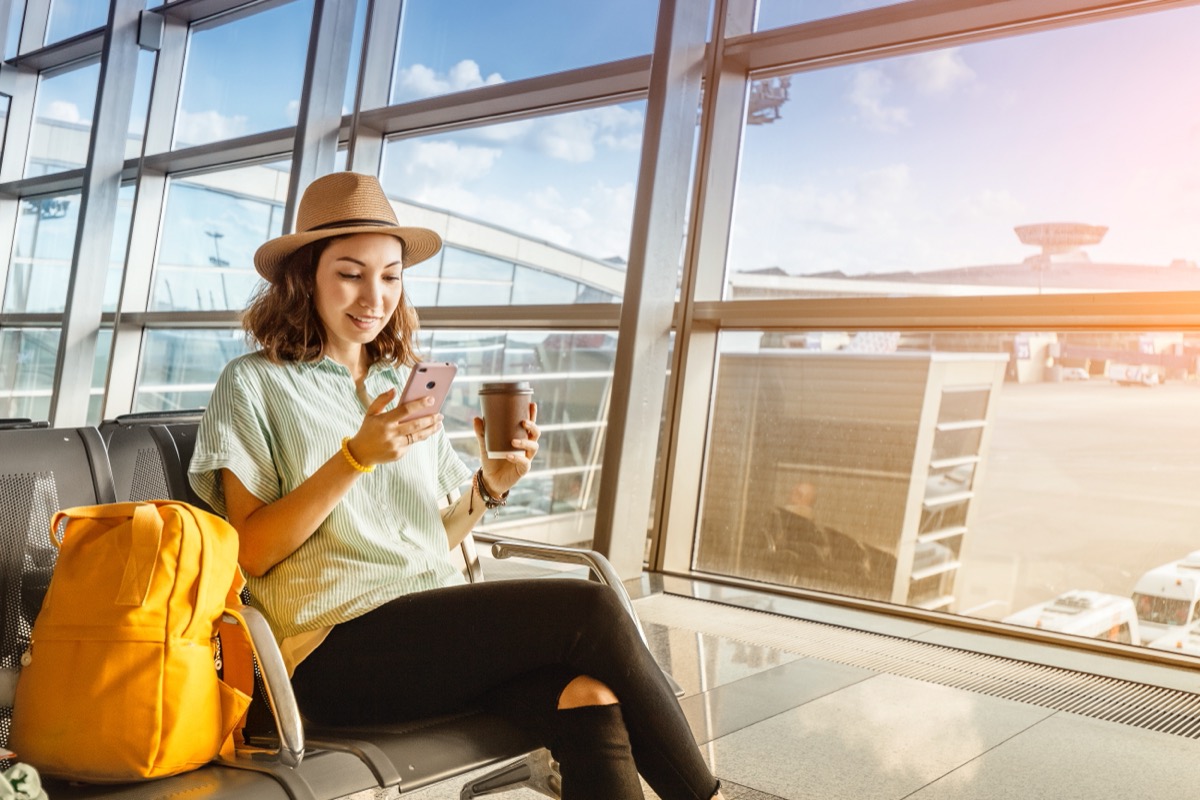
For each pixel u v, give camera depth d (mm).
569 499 4582
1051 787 2158
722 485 4145
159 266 6621
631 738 1355
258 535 1350
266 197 5996
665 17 3955
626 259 4375
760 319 3965
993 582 3549
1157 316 3180
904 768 2236
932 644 3309
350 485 1343
